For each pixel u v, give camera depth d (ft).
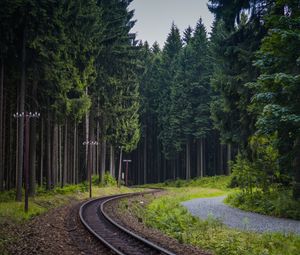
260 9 89.35
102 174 186.80
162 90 281.54
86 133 166.50
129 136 207.31
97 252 42.83
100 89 161.68
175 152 266.98
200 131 242.17
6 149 125.29
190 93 247.09
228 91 95.86
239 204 99.14
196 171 279.90
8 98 117.50
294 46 63.93
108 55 159.12
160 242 49.21
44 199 106.52
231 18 94.53
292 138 68.85
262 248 44.52
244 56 90.53
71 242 49.21
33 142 109.91
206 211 88.63
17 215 72.13
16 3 81.97
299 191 78.43
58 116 112.47
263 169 95.04
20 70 97.19
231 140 102.12
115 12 159.94
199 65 245.45
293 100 64.18
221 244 46.09
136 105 196.85
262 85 68.13
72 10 103.19
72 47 108.58
